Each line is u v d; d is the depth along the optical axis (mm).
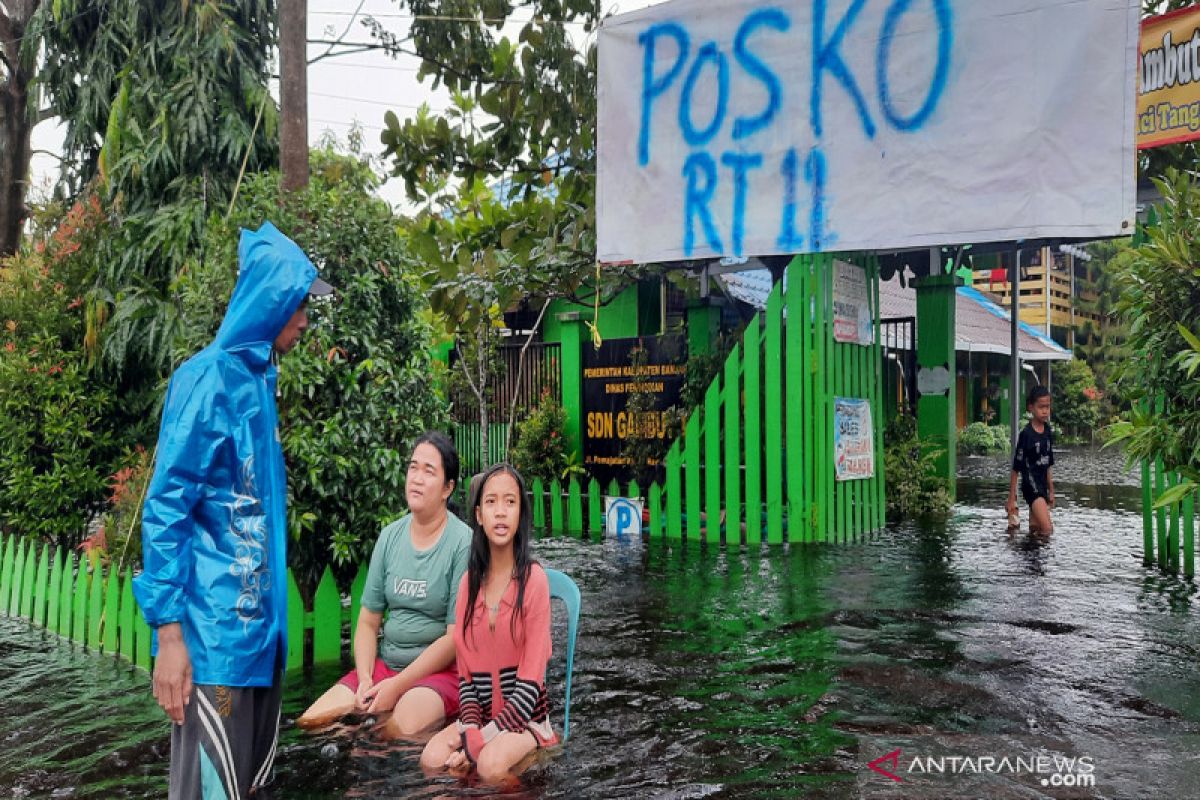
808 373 9500
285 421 5711
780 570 8086
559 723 4359
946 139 7586
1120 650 5438
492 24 9547
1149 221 8609
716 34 8672
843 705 4543
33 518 8164
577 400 13133
